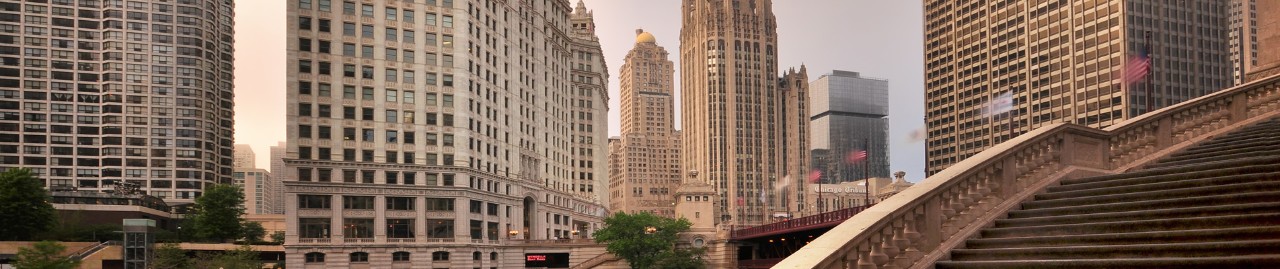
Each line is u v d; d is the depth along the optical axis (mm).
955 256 15922
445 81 114688
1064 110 177125
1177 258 12586
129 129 176125
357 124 108062
